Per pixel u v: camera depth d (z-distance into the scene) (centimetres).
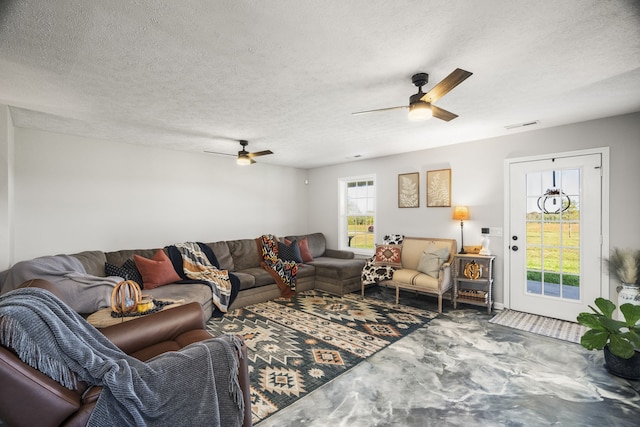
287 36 166
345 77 218
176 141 406
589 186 329
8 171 257
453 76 172
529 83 232
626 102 274
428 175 466
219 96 251
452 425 179
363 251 572
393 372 239
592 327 236
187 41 170
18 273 251
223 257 462
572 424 179
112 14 144
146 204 430
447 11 146
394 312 387
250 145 434
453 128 356
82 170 375
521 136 377
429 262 407
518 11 147
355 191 597
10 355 104
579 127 334
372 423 181
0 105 254
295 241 547
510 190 388
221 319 362
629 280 288
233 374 148
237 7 141
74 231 368
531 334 312
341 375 235
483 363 253
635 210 303
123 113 291
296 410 193
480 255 392
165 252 399
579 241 337
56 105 266
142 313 228
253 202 565
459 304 422
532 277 373
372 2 139
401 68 205
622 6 142
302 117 308
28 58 185
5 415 101
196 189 484
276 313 384
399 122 329
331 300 445
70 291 259
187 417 129
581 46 179
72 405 110
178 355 138
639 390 213
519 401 202
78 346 123
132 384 118
